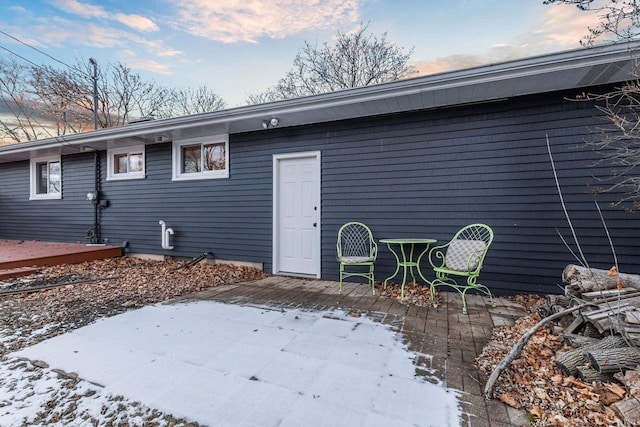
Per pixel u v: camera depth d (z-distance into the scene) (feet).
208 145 19.90
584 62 9.70
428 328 9.27
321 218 16.24
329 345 8.11
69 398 5.93
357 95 12.84
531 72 10.32
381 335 8.75
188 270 17.89
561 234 11.95
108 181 23.43
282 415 5.35
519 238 12.52
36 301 12.25
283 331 9.09
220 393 6.01
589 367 6.20
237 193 18.60
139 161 22.44
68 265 19.17
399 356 7.47
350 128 15.48
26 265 17.35
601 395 5.62
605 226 10.39
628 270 11.09
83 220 24.70
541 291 12.23
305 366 7.03
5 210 29.14
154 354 7.67
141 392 6.07
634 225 11.03
